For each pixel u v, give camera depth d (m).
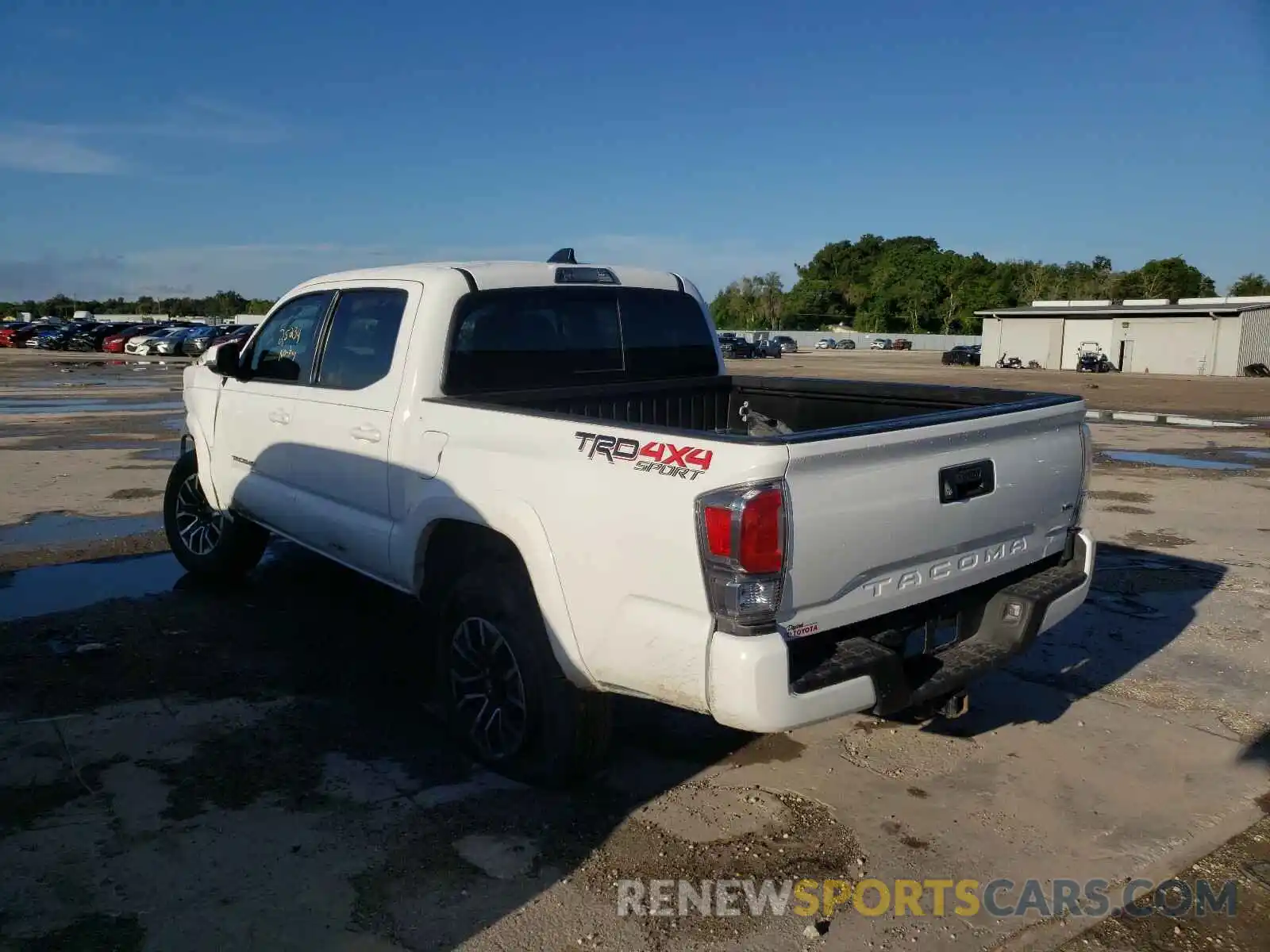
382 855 3.42
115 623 5.77
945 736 4.55
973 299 108.00
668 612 3.22
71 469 11.30
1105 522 9.23
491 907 3.16
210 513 6.49
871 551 3.30
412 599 6.31
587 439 3.49
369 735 4.37
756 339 82.06
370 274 4.93
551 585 3.61
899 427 3.34
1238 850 3.63
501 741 4.02
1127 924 3.18
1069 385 37.94
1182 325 53.06
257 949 2.91
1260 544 8.34
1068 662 5.52
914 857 3.54
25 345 53.12
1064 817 3.84
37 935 2.93
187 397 6.49
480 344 4.61
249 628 5.74
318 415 4.99
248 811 3.69
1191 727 4.69
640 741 4.43
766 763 4.24
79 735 4.29
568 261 5.39
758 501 2.99
